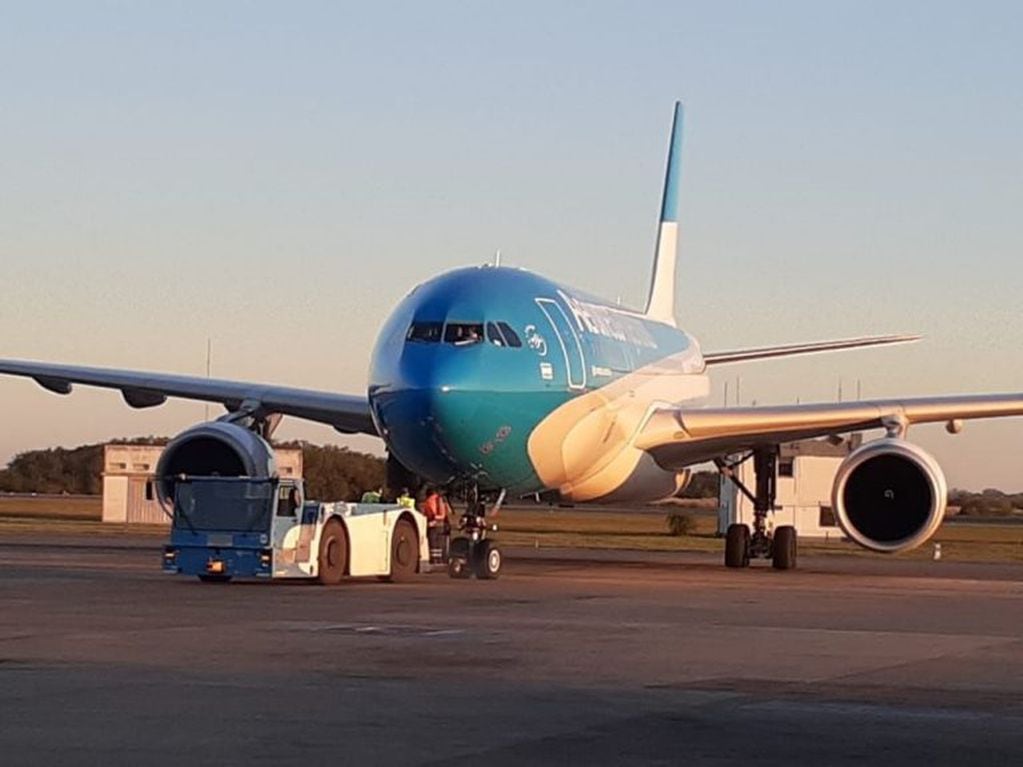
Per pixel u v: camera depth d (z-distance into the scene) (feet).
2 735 39.11
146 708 43.45
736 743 39.29
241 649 57.62
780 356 135.23
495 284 98.17
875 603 84.28
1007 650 60.59
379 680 49.67
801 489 257.96
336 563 92.27
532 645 59.98
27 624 66.23
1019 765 37.09
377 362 95.81
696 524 240.73
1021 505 472.44
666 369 117.29
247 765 35.70
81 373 109.40
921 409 105.29
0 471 496.64
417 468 97.19
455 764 36.01
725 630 67.00
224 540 90.84
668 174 152.76
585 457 102.89
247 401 107.86
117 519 264.31
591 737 39.81
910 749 38.86
